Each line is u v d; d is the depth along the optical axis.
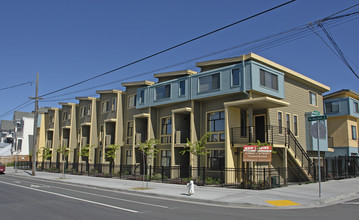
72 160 37.12
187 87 24.20
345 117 30.77
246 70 20.53
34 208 10.96
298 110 25.02
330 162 26.08
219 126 22.50
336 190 17.09
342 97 31.23
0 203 12.12
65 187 19.12
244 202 12.79
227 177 20.19
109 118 32.28
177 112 24.59
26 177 28.62
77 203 12.22
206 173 22.53
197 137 23.47
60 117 41.44
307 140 24.91
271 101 19.14
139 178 24.22
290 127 23.78
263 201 13.12
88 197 14.19
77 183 21.50
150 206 11.73
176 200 13.98
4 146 61.47
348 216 10.02
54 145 40.53
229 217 9.64
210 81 22.67
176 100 24.89
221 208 11.72
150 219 9.11
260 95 21.20
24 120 57.47
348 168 25.98
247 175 19.28
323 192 16.14
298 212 10.89
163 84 26.39
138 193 16.58
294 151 22.27
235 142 20.84
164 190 17.03
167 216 9.62
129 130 30.42
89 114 35.38
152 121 27.48
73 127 37.91
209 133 21.00
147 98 27.81
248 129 21.08
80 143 35.62
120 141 30.83
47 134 42.03
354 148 31.12
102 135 33.66
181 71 24.97
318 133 14.77
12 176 29.95
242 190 16.80
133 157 28.03
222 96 22.03
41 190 16.97
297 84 25.45
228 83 21.30
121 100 31.53
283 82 22.73
